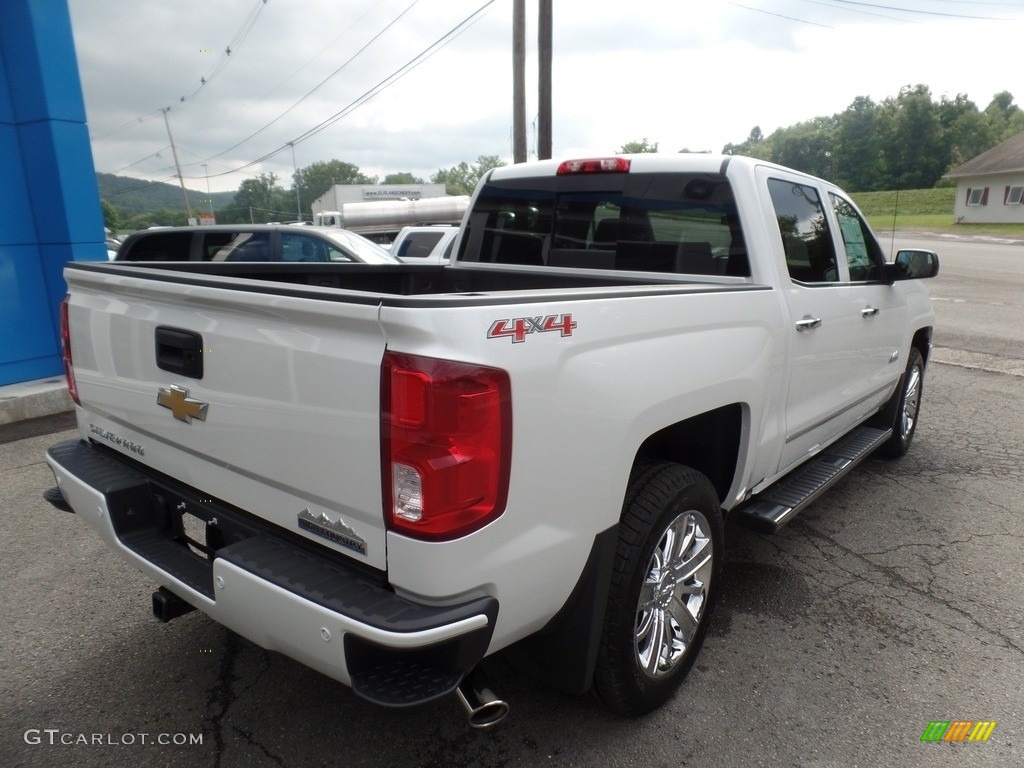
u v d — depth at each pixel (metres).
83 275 2.68
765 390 3.03
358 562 1.95
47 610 3.38
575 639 2.29
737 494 3.09
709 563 2.81
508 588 1.95
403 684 1.80
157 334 2.37
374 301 1.75
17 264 7.16
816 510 4.60
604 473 2.16
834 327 3.68
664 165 3.35
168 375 2.36
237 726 2.60
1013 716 2.69
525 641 2.40
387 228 22.09
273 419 2.04
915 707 2.73
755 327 2.93
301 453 1.98
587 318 2.08
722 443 3.02
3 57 6.90
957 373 8.60
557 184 3.77
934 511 4.59
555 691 2.80
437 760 2.43
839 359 3.82
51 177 7.11
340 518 1.96
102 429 2.83
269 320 2.00
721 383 2.66
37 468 5.28
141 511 2.61
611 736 2.55
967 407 7.14
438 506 1.75
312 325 1.90
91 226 7.43
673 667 2.69
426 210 22.34
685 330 2.51
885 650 3.10
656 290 2.39
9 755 2.44
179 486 2.50
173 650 3.07
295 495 2.06
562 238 3.78
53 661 2.98
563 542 2.07
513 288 3.94
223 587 2.03
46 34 6.89
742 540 4.18
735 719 2.65
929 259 4.18
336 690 2.81
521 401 1.87
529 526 1.96
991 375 8.51
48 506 4.58
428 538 1.77
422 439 1.73
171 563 2.38
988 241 34.34
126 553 2.50
